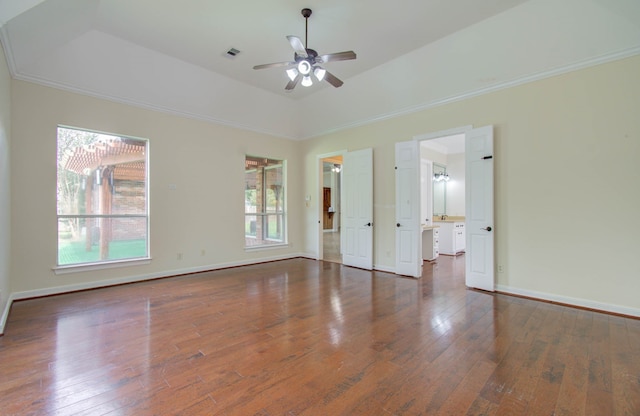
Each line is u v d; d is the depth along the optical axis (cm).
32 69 361
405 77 449
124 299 375
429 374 208
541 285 368
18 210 359
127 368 217
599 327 287
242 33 371
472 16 338
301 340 262
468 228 424
